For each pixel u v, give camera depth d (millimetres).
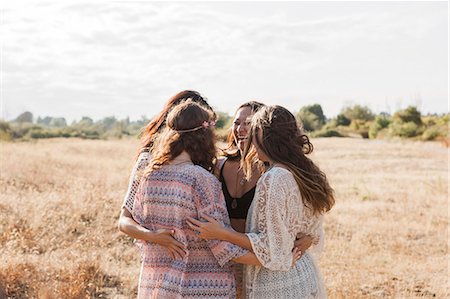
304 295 3326
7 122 42500
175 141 3264
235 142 3930
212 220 3170
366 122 58500
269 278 3277
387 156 26750
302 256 3457
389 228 10688
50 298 5992
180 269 3188
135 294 6516
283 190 3199
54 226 8922
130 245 8578
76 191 11070
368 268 8156
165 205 3242
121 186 12945
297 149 3342
